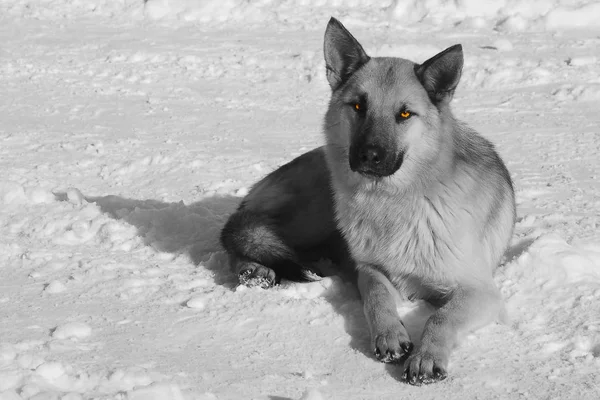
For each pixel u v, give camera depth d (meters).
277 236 8.32
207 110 15.05
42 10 23.33
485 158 8.05
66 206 9.99
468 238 7.27
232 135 13.53
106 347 6.45
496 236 7.95
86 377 5.72
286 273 8.16
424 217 7.23
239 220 8.53
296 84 16.52
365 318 7.08
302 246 8.91
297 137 13.39
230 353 6.45
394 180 7.25
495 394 5.86
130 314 7.16
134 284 7.84
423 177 7.20
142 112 14.98
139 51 18.70
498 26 19.98
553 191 10.64
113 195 10.59
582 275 7.73
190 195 10.64
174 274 8.14
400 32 19.86
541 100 14.94
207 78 17.06
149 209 9.95
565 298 7.36
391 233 7.45
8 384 5.58
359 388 5.96
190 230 9.35
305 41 19.33
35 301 7.43
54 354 6.24
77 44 19.88
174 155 12.21
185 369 6.10
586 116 14.00
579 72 16.14
